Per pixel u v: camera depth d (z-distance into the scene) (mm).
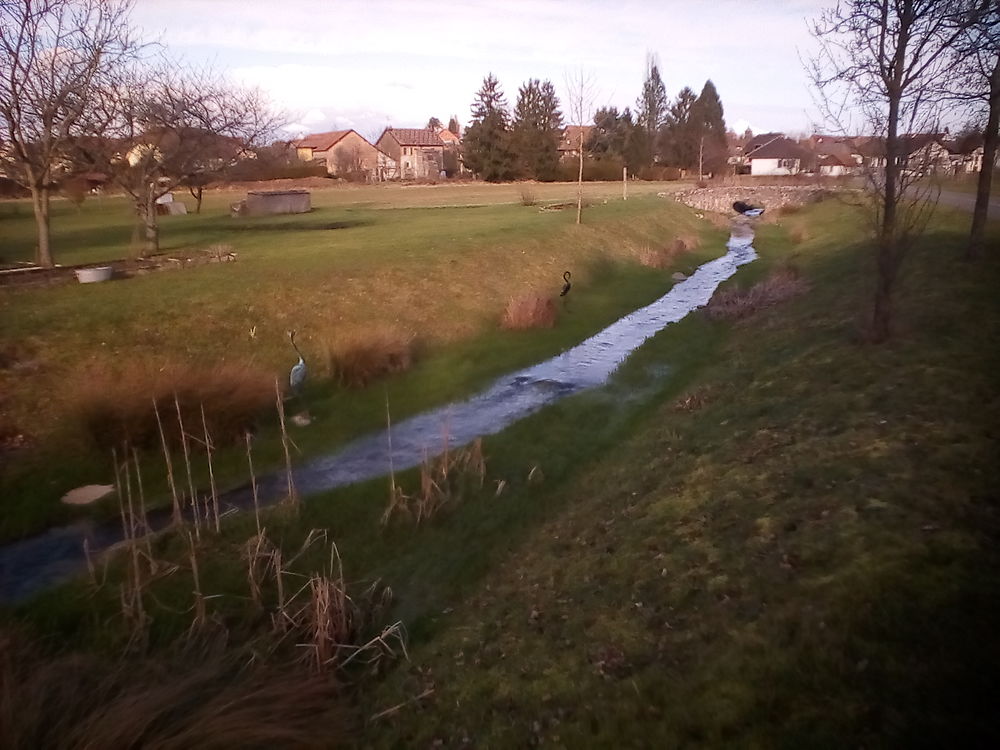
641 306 20875
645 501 8172
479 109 68438
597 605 6293
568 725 4906
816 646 4770
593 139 72250
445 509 9031
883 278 11375
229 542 8188
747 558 6164
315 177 66250
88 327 13242
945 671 4289
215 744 4828
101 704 5125
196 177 23141
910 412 8344
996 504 5969
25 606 7094
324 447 11141
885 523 5973
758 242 32719
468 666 5957
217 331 14281
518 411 12750
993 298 13094
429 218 32094
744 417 10141
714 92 79938
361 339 14117
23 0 16125
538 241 24484
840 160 41656
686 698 4758
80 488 9477
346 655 6312
